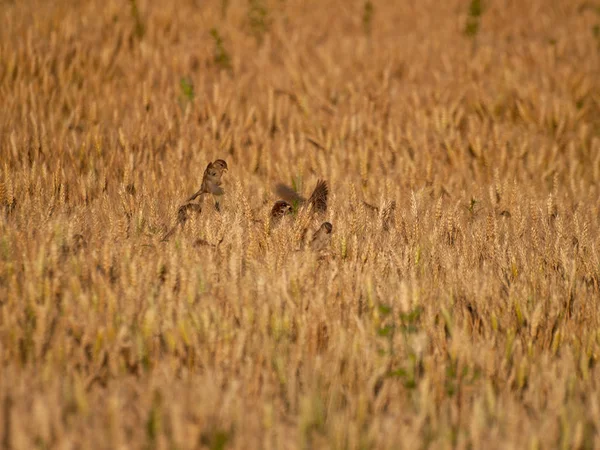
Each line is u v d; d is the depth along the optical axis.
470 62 58.94
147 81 50.22
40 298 21.64
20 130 40.47
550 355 22.06
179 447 16.00
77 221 26.22
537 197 36.91
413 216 28.92
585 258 28.14
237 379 19.61
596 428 18.30
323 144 42.16
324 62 57.81
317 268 25.98
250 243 25.36
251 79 55.31
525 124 48.78
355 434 16.84
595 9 78.31
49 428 16.22
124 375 19.75
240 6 71.75
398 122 47.03
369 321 22.14
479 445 17.25
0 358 19.44
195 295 22.55
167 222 29.17
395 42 64.56
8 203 29.77
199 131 43.06
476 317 23.64
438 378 19.98
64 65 52.19
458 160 41.84
